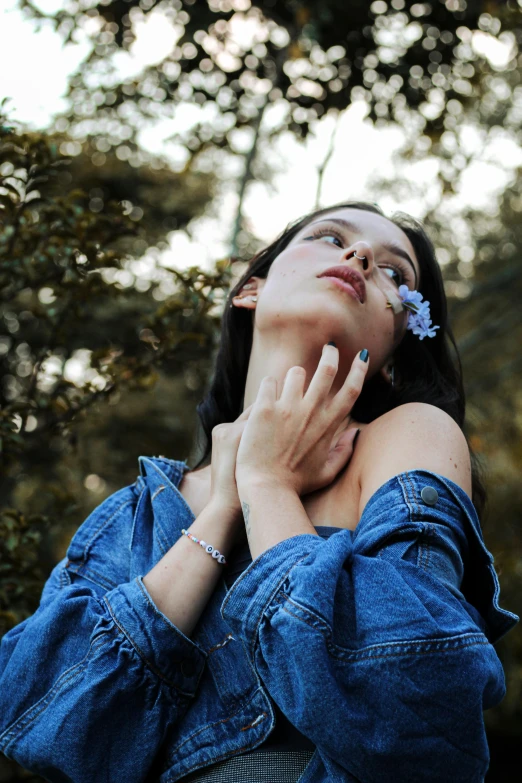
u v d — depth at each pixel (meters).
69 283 2.68
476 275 10.45
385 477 1.33
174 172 9.30
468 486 1.37
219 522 1.36
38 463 3.77
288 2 4.42
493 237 10.38
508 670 8.88
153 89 4.67
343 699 1.06
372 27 4.36
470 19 4.33
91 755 1.24
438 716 1.04
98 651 1.27
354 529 1.37
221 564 1.34
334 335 1.55
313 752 1.19
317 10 4.27
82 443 9.27
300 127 4.61
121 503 1.60
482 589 1.32
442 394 1.87
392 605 1.10
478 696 1.06
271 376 1.45
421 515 1.24
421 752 1.04
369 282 1.61
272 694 1.13
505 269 9.74
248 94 4.66
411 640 1.07
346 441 1.46
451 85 4.50
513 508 8.72
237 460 1.35
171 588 1.31
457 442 1.39
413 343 1.88
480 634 1.10
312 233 1.75
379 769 1.05
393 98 4.55
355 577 1.16
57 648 1.33
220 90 4.63
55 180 2.59
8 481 4.80
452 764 1.04
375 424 1.46
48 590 1.53
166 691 1.27
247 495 1.30
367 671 1.07
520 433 9.49
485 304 10.35
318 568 1.14
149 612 1.28
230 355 1.88
